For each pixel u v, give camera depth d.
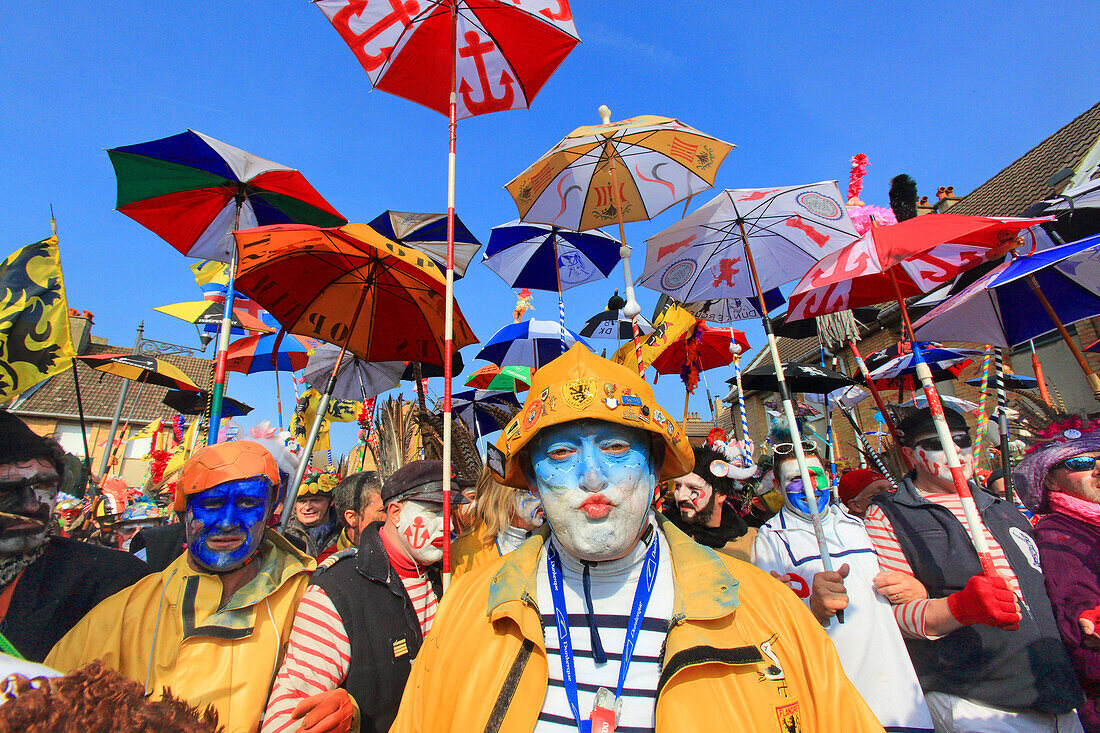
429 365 3.38
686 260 2.89
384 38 2.55
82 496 3.46
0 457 1.69
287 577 1.84
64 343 1.91
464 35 2.58
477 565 2.57
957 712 2.20
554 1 2.52
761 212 2.65
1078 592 2.22
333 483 4.27
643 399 1.37
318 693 1.63
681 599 1.25
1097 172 3.69
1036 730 2.11
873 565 2.33
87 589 1.85
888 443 3.87
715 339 4.41
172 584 1.74
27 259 1.90
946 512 2.40
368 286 2.76
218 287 4.71
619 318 4.43
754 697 1.14
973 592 1.80
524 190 2.97
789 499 2.62
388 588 1.93
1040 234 3.02
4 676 0.69
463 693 1.26
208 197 2.59
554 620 1.33
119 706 0.73
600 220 3.27
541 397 1.38
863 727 1.12
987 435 4.33
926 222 2.21
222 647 1.66
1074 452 2.46
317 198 2.58
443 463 1.98
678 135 2.84
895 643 2.09
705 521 3.25
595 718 1.12
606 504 1.28
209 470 1.73
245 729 1.58
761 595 1.33
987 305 2.85
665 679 1.13
